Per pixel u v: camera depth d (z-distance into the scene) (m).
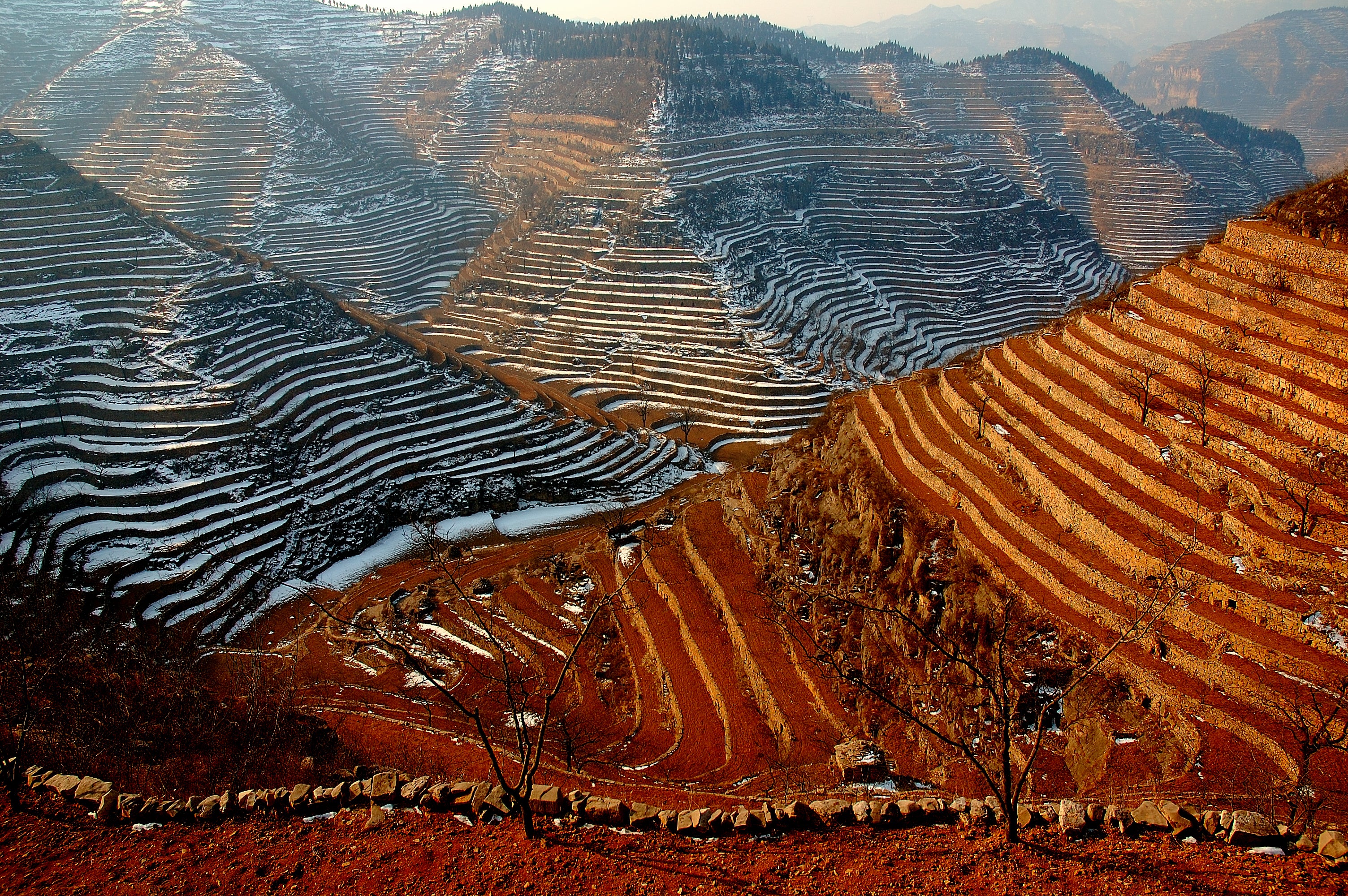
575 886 16.64
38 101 194.12
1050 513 41.19
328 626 56.44
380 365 86.62
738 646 43.34
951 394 53.22
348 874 17.23
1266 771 27.14
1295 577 32.28
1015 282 148.38
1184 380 44.69
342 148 186.12
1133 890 15.41
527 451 83.00
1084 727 31.62
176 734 33.19
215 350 79.81
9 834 18.73
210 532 64.25
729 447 94.94
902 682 37.50
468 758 36.75
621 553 56.62
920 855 17.14
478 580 59.50
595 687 45.19
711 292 129.62
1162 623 33.22
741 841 18.05
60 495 62.84
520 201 173.00
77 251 88.31
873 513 45.47
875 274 145.00
